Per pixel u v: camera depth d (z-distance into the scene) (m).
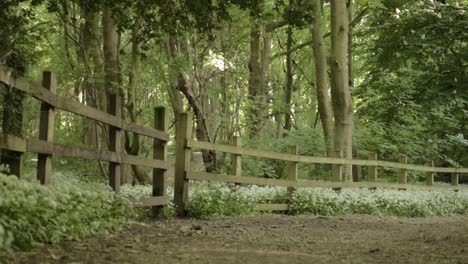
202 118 16.84
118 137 8.37
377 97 21.27
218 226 9.11
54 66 15.17
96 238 6.22
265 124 23.12
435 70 18.06
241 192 11.98
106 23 13.00
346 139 15.96
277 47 33.94
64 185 6.31
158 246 6.25
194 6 9.55
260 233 8.51
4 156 6.00
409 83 20.67
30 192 5.30
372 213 14.23
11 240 4.48
